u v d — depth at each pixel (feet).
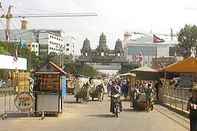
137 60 442.09
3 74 204.54
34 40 476.95
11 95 137.08
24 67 219.00
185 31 364.99
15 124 63.77
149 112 90.38
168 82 126.62
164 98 116.57
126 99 138.92
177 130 58.18
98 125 63.62
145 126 62.85
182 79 136.67
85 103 116.67
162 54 497.05
